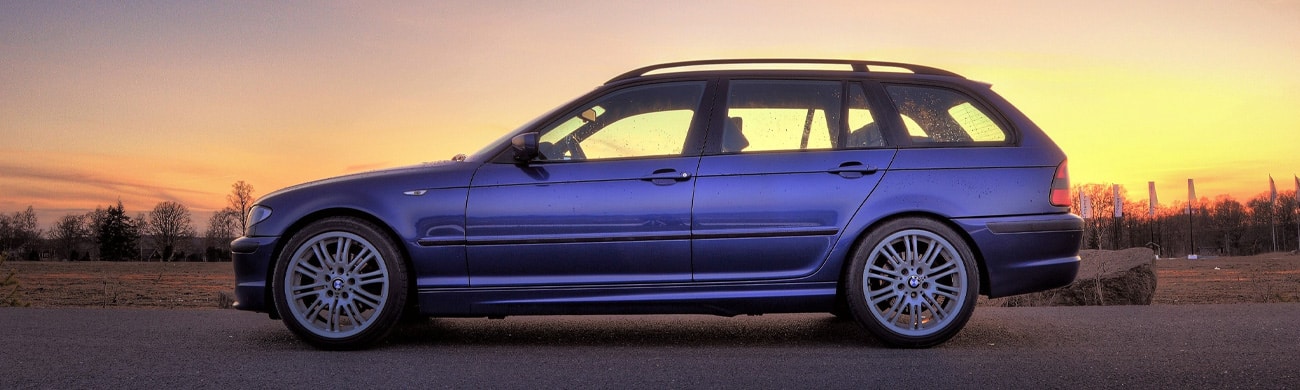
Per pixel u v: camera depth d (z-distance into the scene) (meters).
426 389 3.39
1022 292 4.45
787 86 4.61
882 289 4.45
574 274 4.44
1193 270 21.64
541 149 4.56
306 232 4.48
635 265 4.42
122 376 3.65
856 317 4.43
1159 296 11.62
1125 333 4.85
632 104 4.61
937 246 4.45
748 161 4.46
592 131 4.57
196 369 3.83
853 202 4.41
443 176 4.54
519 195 4.46
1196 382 3.46
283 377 3.64
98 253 59.78
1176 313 5.78
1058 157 4.56
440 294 4.46
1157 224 53.72
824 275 4.42
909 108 4.59
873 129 4.54
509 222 4.44
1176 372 3.66
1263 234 53.31
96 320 5.63
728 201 4.41
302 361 4.05
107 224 60.12
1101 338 4.68
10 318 5.70
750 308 4.44
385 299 4.43
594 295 4.43
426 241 4.45
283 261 4.46
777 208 4.41
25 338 4.77
